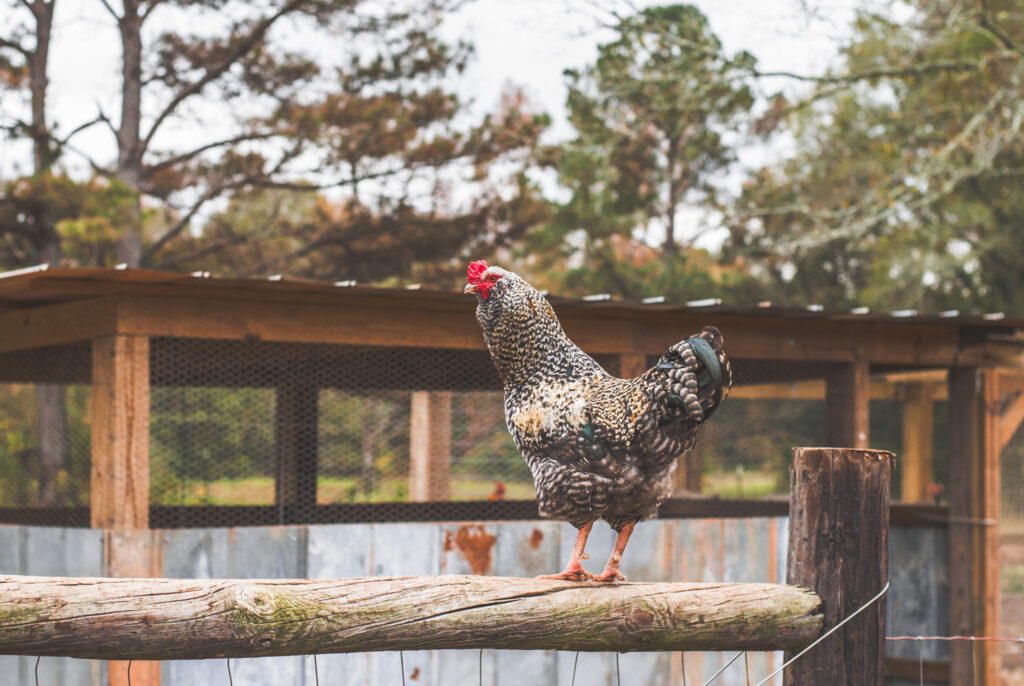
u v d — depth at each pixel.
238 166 13.38
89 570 5.02
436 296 5.35
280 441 6.73
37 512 6.82
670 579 6.07
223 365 5.97
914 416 8.91
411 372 6.46
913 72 13.11
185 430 7.11
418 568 5.54
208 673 5.12
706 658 6.20
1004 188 15.98
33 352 6.36
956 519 7.15
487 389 6.66
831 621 2.77
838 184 16.55
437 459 6.70
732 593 2.70
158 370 5.98
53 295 5.29
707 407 2.80
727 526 6.25
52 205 11.48
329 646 2.30
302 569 5.31
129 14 13.76
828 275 17.23
